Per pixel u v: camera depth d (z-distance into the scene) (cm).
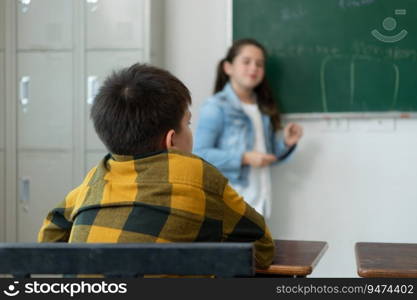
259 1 369
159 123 138
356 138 368
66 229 154
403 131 364
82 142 369
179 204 134
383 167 367
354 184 370
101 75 363
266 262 172
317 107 369
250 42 354
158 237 132
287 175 375
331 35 364
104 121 139
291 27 367
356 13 362
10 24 372
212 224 139
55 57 369
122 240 131
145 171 136
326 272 376
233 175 347
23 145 376
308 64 367
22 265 117
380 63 361
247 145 353
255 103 363
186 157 138
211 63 377
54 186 374
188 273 114
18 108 374
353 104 365
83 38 364
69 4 365
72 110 369
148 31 357
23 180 377
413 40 358
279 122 364
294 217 376
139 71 143
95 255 115
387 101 362
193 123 381
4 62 374
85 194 142
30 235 379
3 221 381
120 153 141
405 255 204
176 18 379
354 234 372
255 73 351
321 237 375
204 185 137
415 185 365
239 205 146
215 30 376
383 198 369
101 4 362
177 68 381
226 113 349
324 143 371
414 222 367
